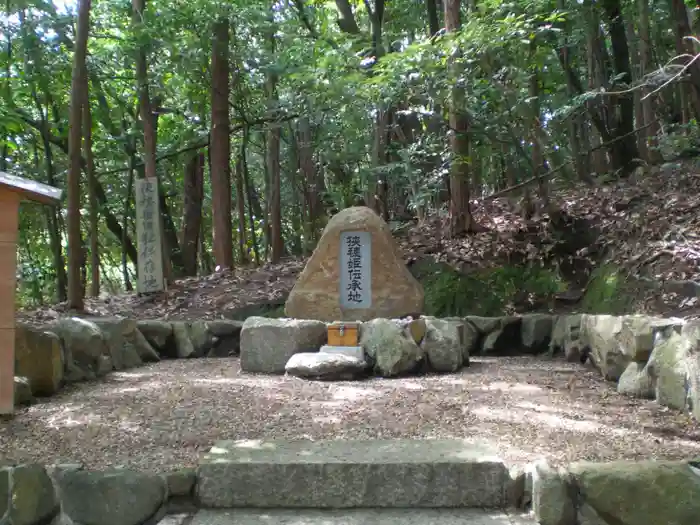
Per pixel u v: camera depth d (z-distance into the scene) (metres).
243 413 3.71
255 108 10.91
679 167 8.11
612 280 6.29
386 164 9.11
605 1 8.91
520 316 6.55
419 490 2.76
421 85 7.51
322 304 5.74
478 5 6.93
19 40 8.35
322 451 2.97
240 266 11.31
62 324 4.94
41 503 2.67
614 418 3.52
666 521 2.46
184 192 11.65
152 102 9.49
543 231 7.89
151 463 2.88
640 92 10.05
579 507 2.56
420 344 5.20
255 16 9.11
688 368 3.54
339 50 8.31
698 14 8.65
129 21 9.73
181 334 6.58
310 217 11.13
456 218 8.36
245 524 2.62
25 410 3.79
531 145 8.89
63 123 9.68
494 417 3.55
